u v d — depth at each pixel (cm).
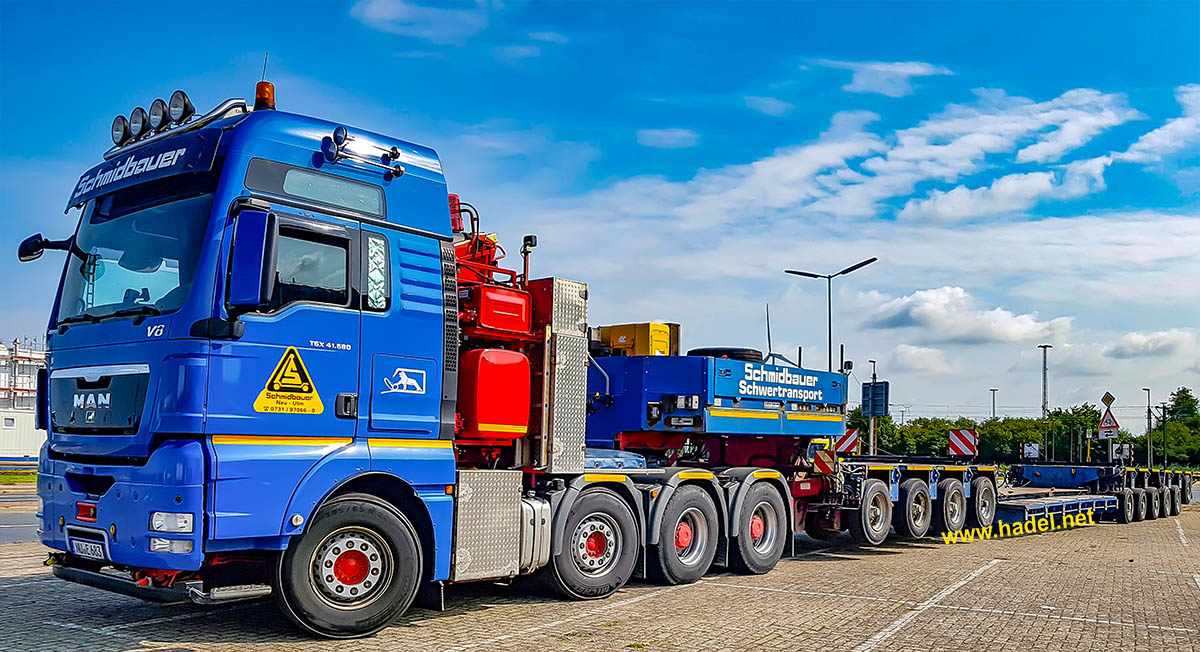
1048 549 1580
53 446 764
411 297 799
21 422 4341
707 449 1297
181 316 677
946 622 869
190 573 687
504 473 862
